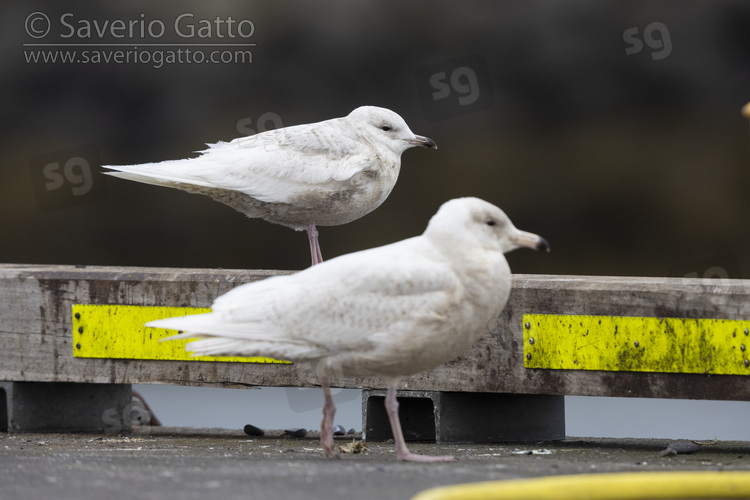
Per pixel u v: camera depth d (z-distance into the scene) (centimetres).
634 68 2294
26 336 1060
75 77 2372
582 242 2477
